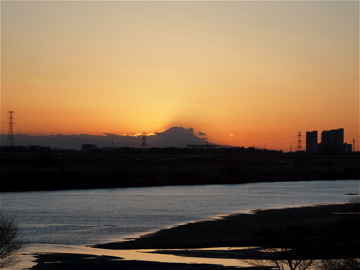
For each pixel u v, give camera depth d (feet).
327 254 115.75
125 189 414.21
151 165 602.44
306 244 118.83
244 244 148.36
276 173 600.39
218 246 146.10
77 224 192.34
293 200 304.50
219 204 275.80
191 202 288.10
